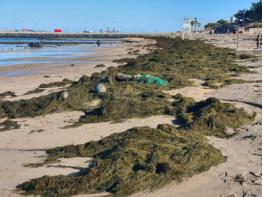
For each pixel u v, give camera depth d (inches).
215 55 1476.4
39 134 526.9
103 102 618.8
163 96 657.0
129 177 344.8
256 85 790.5
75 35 6382.9
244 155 407.5
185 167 364.5
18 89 892.6
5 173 390.6
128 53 2047.2
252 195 316.8
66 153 435.2
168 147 396.2
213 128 491.2
